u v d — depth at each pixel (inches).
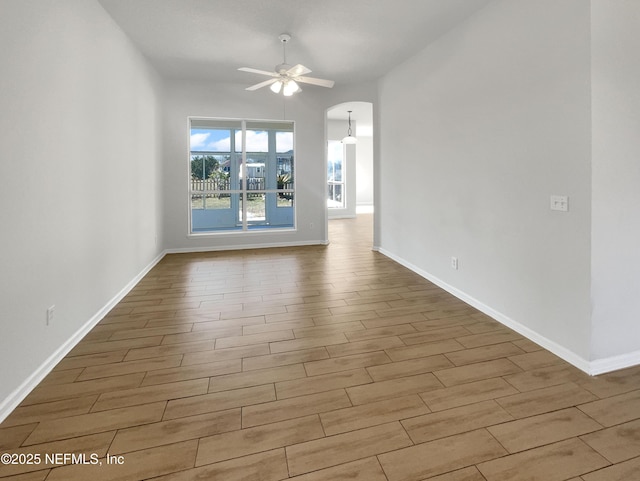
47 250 89.9
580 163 88.2
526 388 82.4
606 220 87.2
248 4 130.2
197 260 218.1
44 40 88.8
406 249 195.6
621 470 58.7
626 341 91.3
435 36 153.6
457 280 146.4
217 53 178.5
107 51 131.9
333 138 439.5
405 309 133.6
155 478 57.1
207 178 265.1
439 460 61.1
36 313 84.8
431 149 162.7
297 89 172.9
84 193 111.6
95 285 120.1
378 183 231.1
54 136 93.5
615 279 89.1
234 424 70.4
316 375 88.6
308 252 240.5
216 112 239.3
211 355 98.7
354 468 59.4
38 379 84.2
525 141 106.3
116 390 81.7
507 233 116.0
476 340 107.5
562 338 96.1
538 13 99.7
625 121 87.5
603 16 84.3
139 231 173.5
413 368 91.7
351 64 192.1
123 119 149.2
